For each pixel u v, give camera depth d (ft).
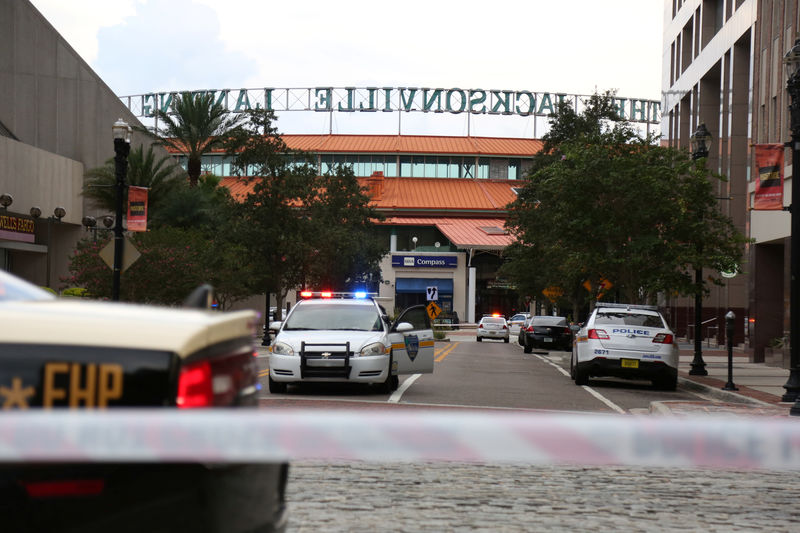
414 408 70.90
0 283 18.53
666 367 98.78
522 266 253.24
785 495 38.50
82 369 12.16
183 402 12.43
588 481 40.65
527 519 32.22
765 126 162.09
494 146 550.36
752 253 161.58
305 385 91.86
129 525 11.63
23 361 12.09
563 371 131.75
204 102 268.62
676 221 131.23
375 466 42.98
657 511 34.35
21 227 239.71
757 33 171.22
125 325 12.67
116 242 117.08
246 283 204.85
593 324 101.40
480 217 520.83
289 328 85.97
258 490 14.20
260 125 206.80
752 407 75.51
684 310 266.16
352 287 264.72
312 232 208.03
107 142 283.59
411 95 528.22
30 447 9.88
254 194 205.98
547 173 141.90
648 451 9.98
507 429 10.59
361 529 29.81
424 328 87.25
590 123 253.24
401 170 541.34
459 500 35.45
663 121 297.53
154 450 10.07
